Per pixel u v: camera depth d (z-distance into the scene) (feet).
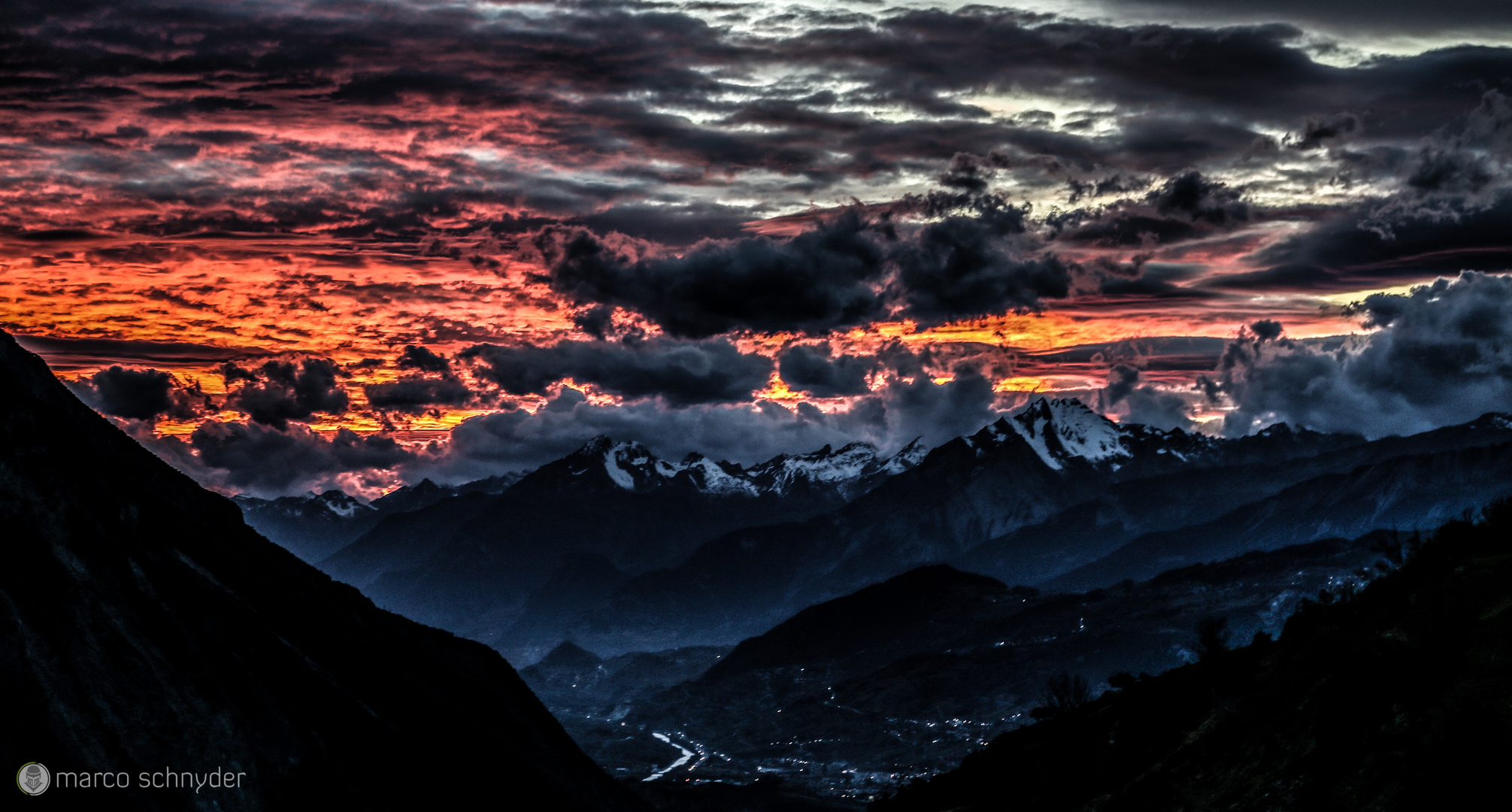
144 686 281.74
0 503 300.40
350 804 305.32
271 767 286.46
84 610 290.15
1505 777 127.54
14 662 262.47
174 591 329.93
